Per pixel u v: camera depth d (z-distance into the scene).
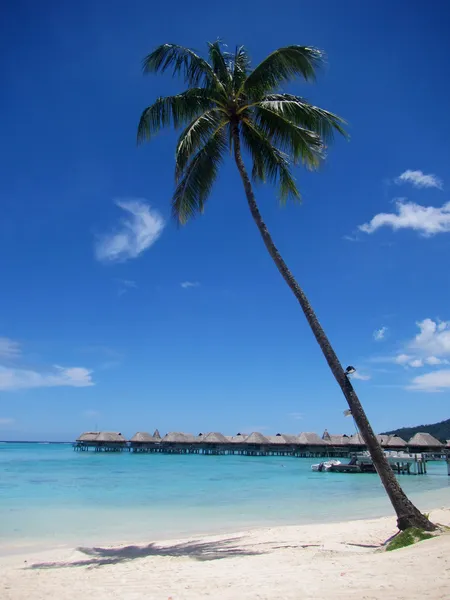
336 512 19.81
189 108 12.88
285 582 6.55
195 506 21.38
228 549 11.44
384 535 12.97
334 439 73.56
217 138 13.69
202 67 12.76
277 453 81.50
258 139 13.44
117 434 88.88
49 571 9.34
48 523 16.58
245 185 12.52
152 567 9.23
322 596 5.57
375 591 5.60
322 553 9.76
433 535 9.10
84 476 37.66
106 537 14.34
